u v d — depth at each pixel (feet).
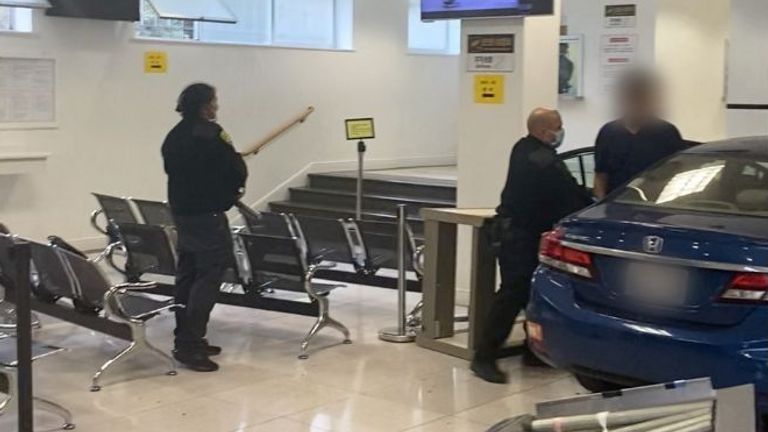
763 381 12.09
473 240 19.34
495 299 18.11
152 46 33.04
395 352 20.25
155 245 20.27
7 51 29.48
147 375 18.43
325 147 38.45
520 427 7.20
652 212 14.46
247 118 35.81
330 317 21.86
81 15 30.48
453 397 17.25
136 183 33.04
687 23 31.27
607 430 6.69
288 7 37.60
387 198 34.65
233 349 20.40
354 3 38.81
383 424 15.83
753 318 12.31
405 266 21.25
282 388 17.70
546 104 23.40
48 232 30.96
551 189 17.26
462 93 23.86
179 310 19.01
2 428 14.94
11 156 28.55
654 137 19.99
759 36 26.68
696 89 31.68
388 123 40.40
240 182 18.63
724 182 14.80
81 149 31.53
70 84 31.07
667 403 6.64
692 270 12.81
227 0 35.73
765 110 26.73
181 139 18.28
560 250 14.47
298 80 37.29
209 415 16.17
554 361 14.44
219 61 34.88
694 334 12.67
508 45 22.93
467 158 23.89
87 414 16.15
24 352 13.50
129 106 32.63
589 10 32.01
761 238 12.60
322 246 22.41
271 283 20.36
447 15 23.38
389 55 40.24
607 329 13.46
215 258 18.57
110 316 18.10
